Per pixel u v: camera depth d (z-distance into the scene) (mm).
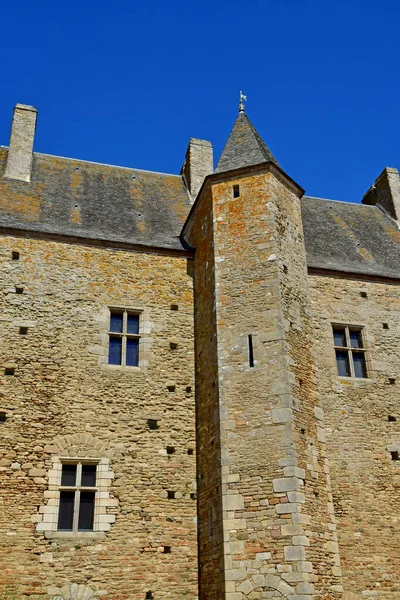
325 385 14281
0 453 11969
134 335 13938
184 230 16156
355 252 17266
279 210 14016
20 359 12867
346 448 13773
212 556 11430
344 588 12430
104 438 12688
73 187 17094
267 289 12922
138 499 12352
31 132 17609
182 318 14414
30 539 11469
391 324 15633
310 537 10820
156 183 18906
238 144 15562
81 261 14242
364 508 13289
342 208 19844
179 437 13141
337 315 15242
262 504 11039
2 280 13469
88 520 12039
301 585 10258
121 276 14391
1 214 14633
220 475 11547
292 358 12398
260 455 11430
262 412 11789
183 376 13781
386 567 12875
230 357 12523
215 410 12305
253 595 10445
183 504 12539
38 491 11883
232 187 14336
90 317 13727
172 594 11750
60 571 11391
